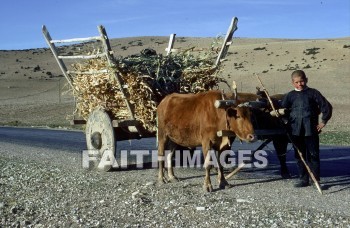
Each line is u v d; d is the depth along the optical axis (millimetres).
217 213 8477
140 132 12992
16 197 10336
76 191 10734
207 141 10406
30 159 16250
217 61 13156
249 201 9328
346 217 8055
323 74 79938
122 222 8141
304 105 10305
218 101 9766
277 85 72750
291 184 11008
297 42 118375
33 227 8047
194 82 13070
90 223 8141
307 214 8250
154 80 12641
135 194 10055
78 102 14359
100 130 13383
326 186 10656
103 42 12398
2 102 64250
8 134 27203
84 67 13695
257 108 10664
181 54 13445
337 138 22500
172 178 11648
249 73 88000
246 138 9820
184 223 7945
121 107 13203
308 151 10438
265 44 121062
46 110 51969
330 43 109500
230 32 13008
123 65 12398
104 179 12133
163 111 11531
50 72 114375
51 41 14195
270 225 7664
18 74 114062
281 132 10812
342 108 45844
